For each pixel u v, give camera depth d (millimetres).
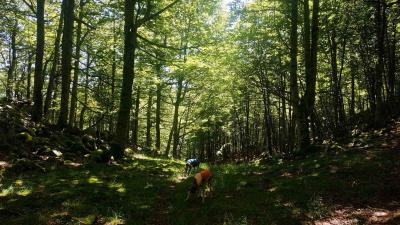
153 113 50031
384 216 9086
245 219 9469
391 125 20547
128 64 21719
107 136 28625
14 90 36594
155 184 14531
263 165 20359
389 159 14000
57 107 35406
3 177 13789
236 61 29625
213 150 51281
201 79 37250
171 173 18000
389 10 22172
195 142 59188
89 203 11086
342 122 24297
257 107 41562
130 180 15125
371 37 23188
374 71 23250
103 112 26562
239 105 41094
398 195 10477
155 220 10281
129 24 21906
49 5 32188
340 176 12938
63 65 23531
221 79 36250
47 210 10039
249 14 27109
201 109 43219
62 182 13539
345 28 23031
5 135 17766
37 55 23250
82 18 30281
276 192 12211
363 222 8883
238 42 28984
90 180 14273
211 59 28250
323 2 25344
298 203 10875
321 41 27656
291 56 21547
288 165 17469
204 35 34406
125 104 21516
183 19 33969
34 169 15523
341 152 17344
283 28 26781
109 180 14820
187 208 11141
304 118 20719
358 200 10555
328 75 29594
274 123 37781
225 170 18750
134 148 32156
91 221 9438
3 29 33750
